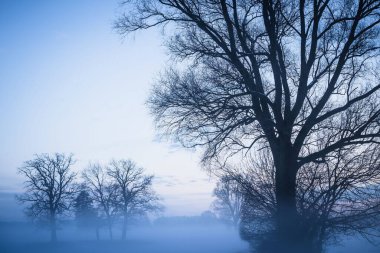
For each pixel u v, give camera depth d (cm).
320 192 877
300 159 914
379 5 884
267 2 964
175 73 1031
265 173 970
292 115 946
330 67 994
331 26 956
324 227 863
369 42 970
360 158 860
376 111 898
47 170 5231
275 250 877
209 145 1027
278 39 1007
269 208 929
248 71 1035
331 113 902
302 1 938
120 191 5609
